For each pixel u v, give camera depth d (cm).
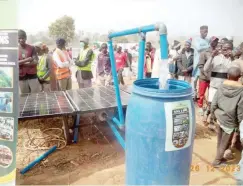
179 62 548
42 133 391
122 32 237
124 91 425
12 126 213
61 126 421
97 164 298
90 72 521
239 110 268
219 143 294
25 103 333
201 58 461
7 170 220
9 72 205
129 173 176
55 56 468
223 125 280
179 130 154
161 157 156
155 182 162
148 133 156
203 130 409
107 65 601
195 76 535
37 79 450
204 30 511
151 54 665
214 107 294
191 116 158
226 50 390
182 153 159
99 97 372
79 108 303
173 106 151
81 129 406
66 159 309
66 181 262
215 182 261
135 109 164
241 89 267
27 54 425
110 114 332
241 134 229
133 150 167
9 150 217
